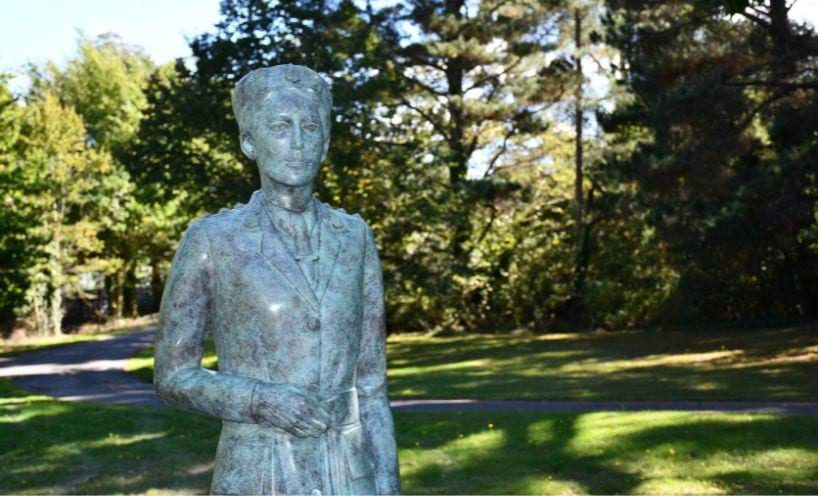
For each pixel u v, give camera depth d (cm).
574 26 3003
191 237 258
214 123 2116
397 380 1761
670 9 2172
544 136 3203
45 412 1318
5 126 3062
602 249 3167
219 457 254
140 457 1022
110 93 4428
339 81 2136
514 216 3244
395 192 2439
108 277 4472
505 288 3175
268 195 264
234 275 251
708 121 1922
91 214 3950
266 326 249
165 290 260
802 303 2633
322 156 267
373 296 274
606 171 2566
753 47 1961
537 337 2809
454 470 891
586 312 3095
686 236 2128
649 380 1512
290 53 2117
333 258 261
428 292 2597
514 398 1356
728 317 2822
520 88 2836
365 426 268
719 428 945
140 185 2319
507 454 933
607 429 981
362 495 254
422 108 3069
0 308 3161
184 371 254
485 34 2792
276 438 247
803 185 1923
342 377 257
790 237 2255
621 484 809
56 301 3853
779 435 910
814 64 1889
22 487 911
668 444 906
